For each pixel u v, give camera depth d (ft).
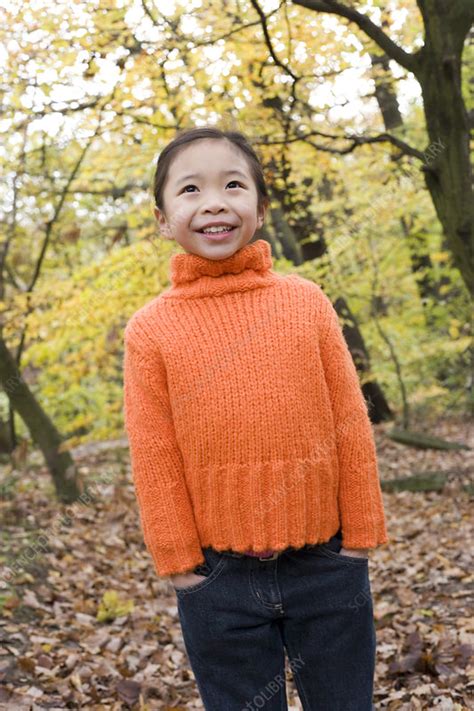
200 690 5.80
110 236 28.78
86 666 10.69
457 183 15.03
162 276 21.36
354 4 16.17
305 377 5.48
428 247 30.45
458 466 26.76
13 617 12.31
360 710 5.71
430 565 15.58
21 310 21.43
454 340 30.55
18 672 10.20
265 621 5.57
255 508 5.40
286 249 29.76
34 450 33.12
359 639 5.70
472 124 16.44
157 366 5.59
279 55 17.46
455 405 39.34
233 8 16.72
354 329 31.35
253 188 5.75
